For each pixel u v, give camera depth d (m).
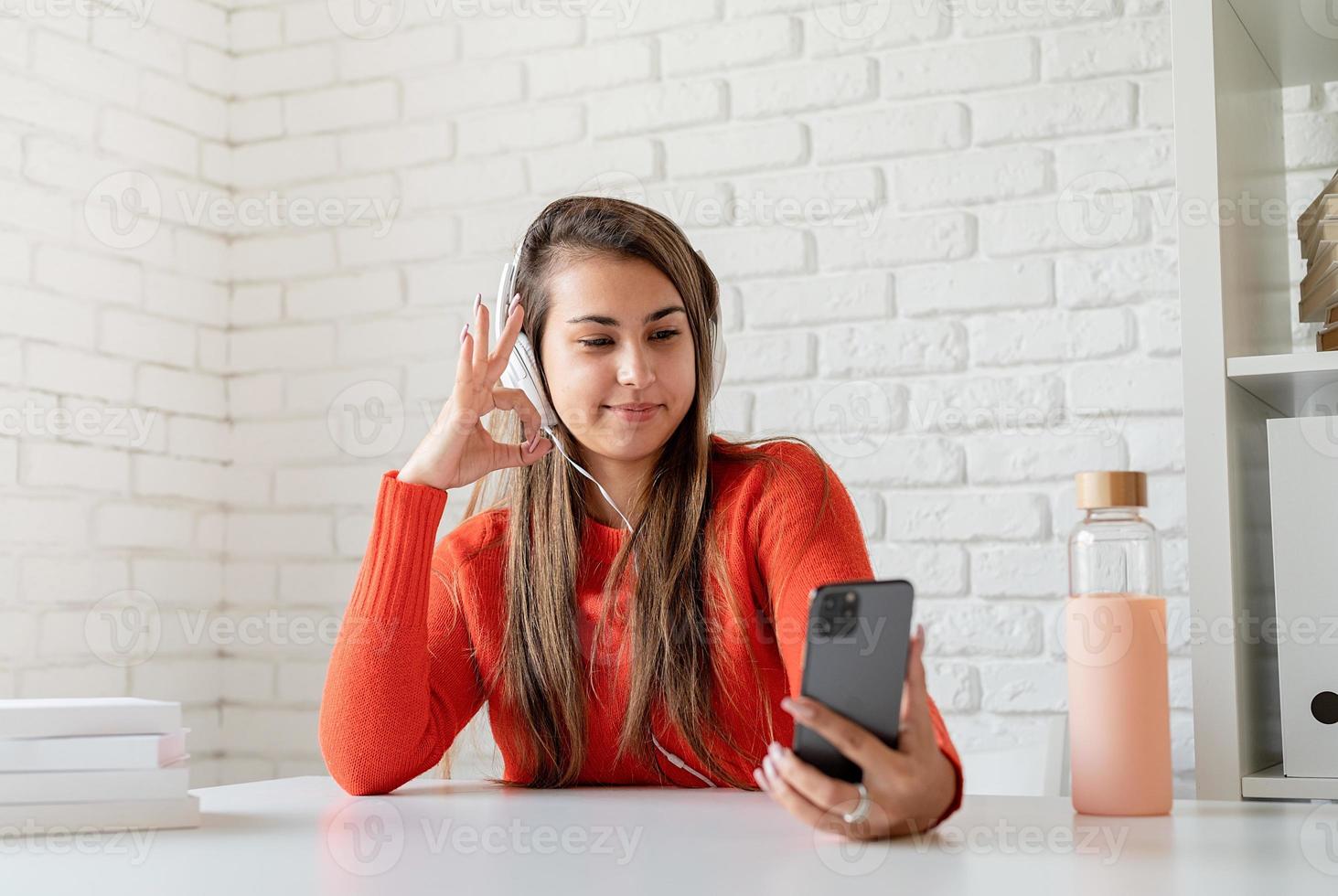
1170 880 0.72
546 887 0.72
